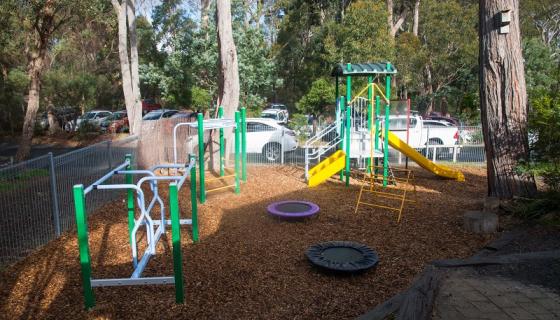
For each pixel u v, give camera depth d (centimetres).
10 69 2617
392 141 1078
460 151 1421
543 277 423
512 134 714
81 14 1523
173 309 416
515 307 363
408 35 2544
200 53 2167
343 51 2195
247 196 889
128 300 433
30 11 1301
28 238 604
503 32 697
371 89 981
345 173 1041
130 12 2175
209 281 476
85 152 747
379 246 583
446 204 806
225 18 1198
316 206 740
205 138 1262
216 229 663
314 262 493
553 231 582
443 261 474
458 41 2505
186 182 1042
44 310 416
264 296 442
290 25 3469
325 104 2164
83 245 400
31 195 612
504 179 725
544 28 3062
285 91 4044
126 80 2177
